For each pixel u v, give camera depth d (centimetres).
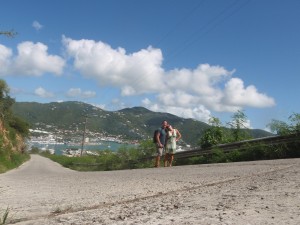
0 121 5434
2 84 6238
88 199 612
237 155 1820
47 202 601
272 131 1711
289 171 865
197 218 386
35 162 7112
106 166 3453
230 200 496
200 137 2166
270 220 363
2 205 587
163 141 1888
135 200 568
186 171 1217
